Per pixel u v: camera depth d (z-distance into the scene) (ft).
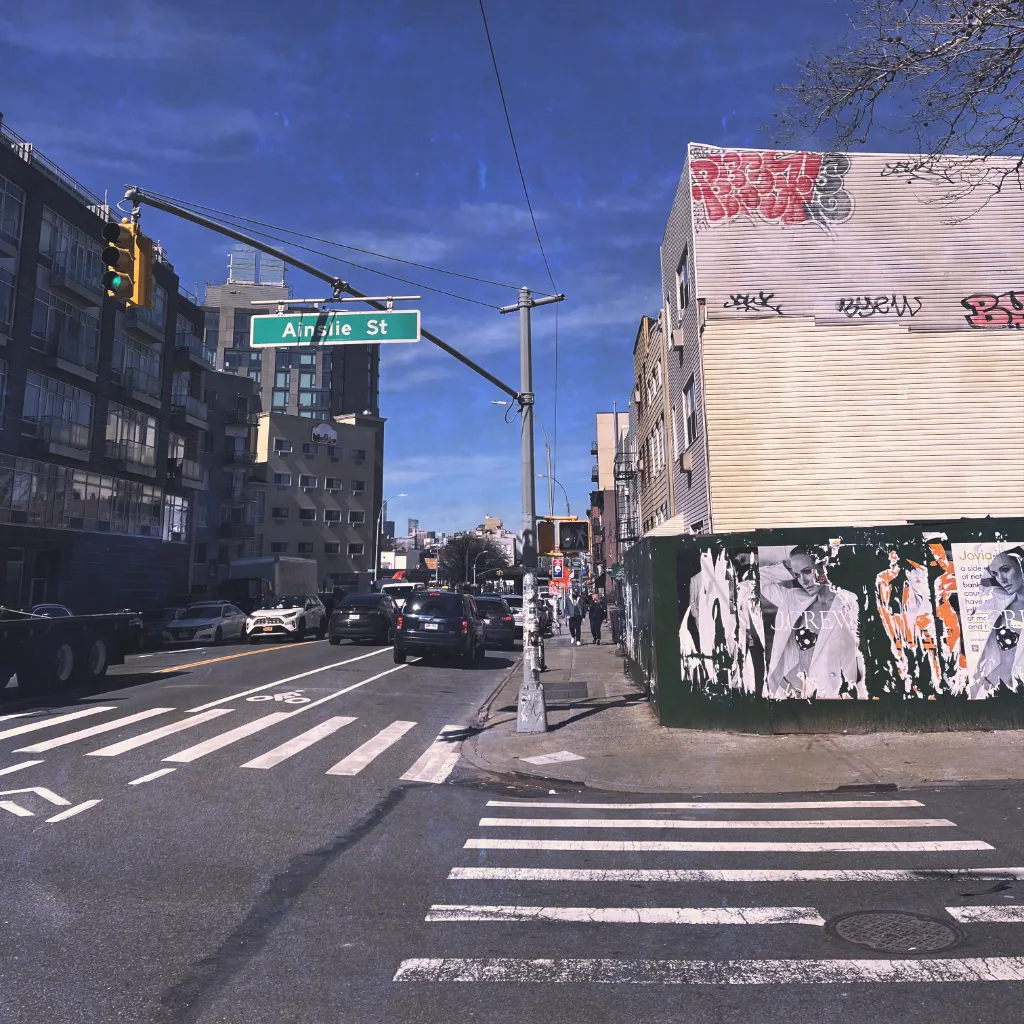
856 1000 11.53
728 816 22.53
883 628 32.83
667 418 72.43
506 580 333.83
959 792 24.43
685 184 61.05
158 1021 11.14
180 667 59.26
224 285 329.31
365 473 264.72
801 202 57.93
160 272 139.54
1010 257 56.75
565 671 61.41
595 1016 11.21
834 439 55.31
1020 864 17.42
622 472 115.14
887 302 56.59
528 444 40.04
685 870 17.58
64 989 12.06
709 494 55.26
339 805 23.53
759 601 33.42
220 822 21.43
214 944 13.71
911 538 33.04
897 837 19.80
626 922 14.61
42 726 34.91
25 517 104.17
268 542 239.50
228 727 35.32
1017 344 55.77
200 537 199.00
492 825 21.62
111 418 124.47
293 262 37.17
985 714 32.35
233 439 210.79
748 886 16.47
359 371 352.28
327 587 248.93
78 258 115.85
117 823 21.15
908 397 55.42
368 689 48.49
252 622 93.71
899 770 26.99
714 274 57.52
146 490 135.33
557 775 27.86
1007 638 32.60
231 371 323.78
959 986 11.87
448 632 63.52
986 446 54.95
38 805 22.79
